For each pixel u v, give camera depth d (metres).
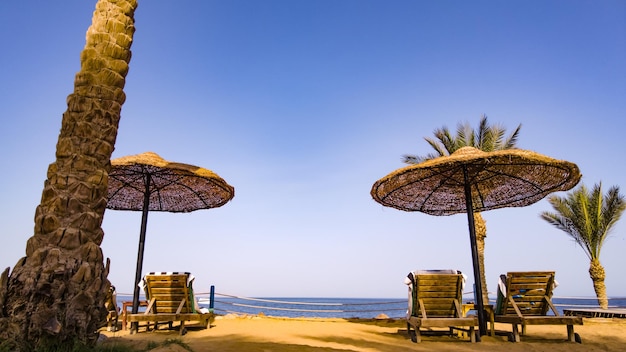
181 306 6.70
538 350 5.54
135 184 8.88
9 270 3.38
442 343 6.10
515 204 9.03
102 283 3.71
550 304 6.51
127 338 5.90
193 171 7.27
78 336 3.44
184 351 4.23
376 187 7.89
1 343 3.15
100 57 4.28
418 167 7.04
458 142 17.11
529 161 6.95
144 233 7.69
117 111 4.26
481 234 16.39
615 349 5.62
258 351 4.54
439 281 6.65
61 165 3.82
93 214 3.78
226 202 9.15
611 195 18.30
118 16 4.52
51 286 3.37
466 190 7.34
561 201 18.97
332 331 7.17
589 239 18.14
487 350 5.46
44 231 3.57
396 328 8.18
